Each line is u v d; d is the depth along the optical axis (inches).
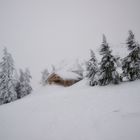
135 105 318.7
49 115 365.1
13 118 387.2
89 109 355.6
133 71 716.0
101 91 567.5
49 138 244.8
